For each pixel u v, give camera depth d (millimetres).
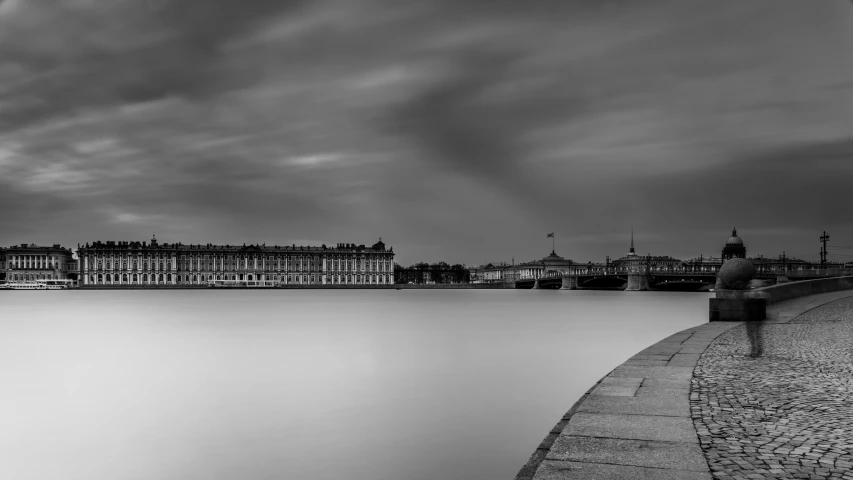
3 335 73438
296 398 34094
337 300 176125
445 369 43031
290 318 101438
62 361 50750
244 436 26719
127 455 24781
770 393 13500
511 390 34875
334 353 53969
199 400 34188
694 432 10531
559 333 68812
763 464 9062
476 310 120938
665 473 8672
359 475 21812
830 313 33688
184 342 64812
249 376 41719
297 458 23750
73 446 25734
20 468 23406
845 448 9742
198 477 22031
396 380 38719
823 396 13219
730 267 30516
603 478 8516
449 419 28484
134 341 66250
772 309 36406
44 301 169125
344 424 28141
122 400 34469
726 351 19688
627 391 13648
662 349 20234
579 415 11609
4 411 32125
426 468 22219
